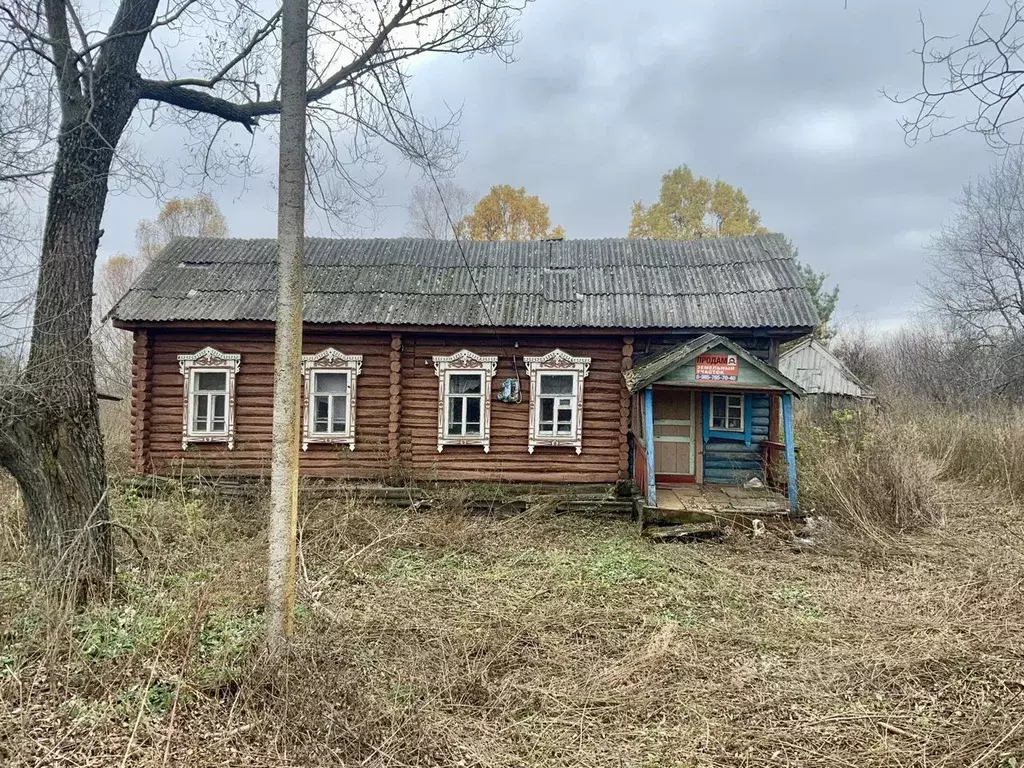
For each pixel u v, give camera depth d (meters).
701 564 8.27
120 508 8.93
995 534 9.55
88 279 6.16
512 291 11.75
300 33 4.94
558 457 11.30
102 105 6.24
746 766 4.08
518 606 6.69
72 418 5.96
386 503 10.90
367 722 4.23
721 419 11.41
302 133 4.98
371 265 12.48
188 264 12.34
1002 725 4.43
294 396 4.93
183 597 5.89
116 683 4.66
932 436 14.77
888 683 5.12
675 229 39.12
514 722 4.52
